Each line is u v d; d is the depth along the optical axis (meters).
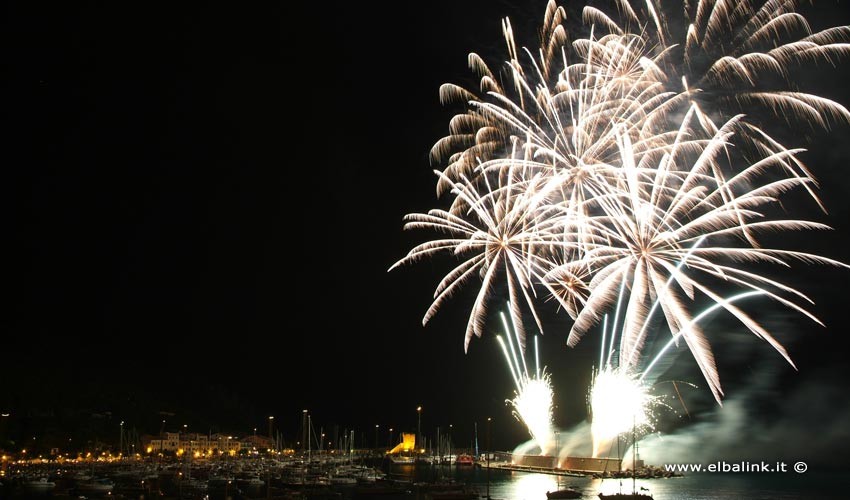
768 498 112.88
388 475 177.12
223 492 130.88
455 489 120.44
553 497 103.31
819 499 113.50
